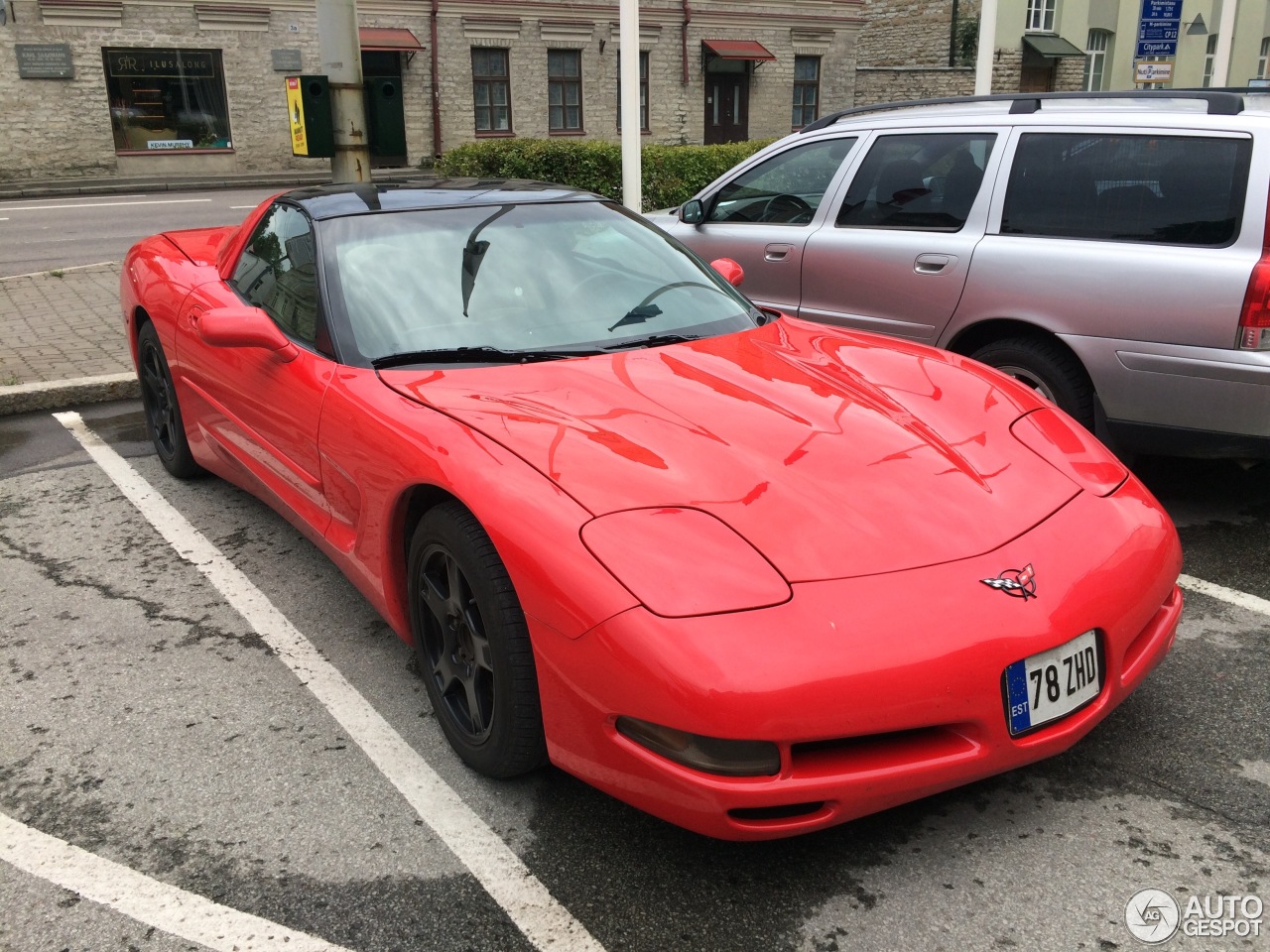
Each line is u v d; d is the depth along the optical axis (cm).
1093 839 233
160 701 297
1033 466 256
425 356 297
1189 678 298
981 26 1006
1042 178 434
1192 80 3052
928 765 205
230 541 410
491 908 217
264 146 2373
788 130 3064
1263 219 371
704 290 353
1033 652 209
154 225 1580
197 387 405
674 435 251
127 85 2228
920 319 470
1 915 217
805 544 216
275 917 215
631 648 201
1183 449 400
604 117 2756
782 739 195
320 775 262
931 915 212
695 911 214
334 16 538
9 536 420
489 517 227
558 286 330
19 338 733
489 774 253
